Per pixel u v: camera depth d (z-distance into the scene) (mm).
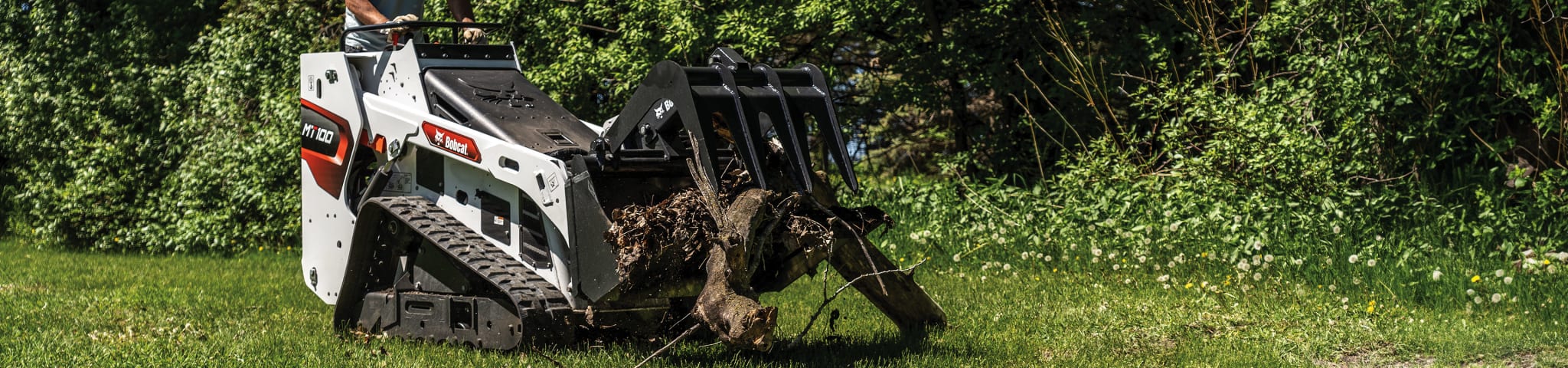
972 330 6438
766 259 5371
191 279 9633
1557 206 8125
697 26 11250
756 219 4840
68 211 13141
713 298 4766
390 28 6195
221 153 12305
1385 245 7855
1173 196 9367
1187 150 9836
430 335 5902
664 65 5008
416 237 6090
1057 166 12195
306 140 6668
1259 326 6324
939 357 5586
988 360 5570
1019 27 11891
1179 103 10914
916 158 15203
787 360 5574
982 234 9617
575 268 5117
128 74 13328
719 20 11281
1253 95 10523
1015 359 5625
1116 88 11469
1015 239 9484
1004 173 12562
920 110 12859
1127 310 6855
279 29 12203
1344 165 8977
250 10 12625
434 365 5297
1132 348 5922
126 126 13195
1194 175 9336
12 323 6734
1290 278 7520
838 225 5172
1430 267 7281
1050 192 11062
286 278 9797
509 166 5418
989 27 11891
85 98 13414
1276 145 8805
